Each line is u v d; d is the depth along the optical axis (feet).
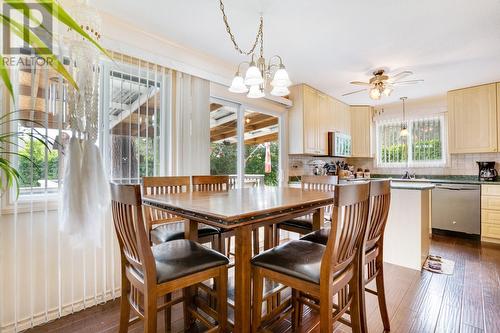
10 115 5.23
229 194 6.16
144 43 7.55
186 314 5.24
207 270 4.10
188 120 8.47
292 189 7.81
